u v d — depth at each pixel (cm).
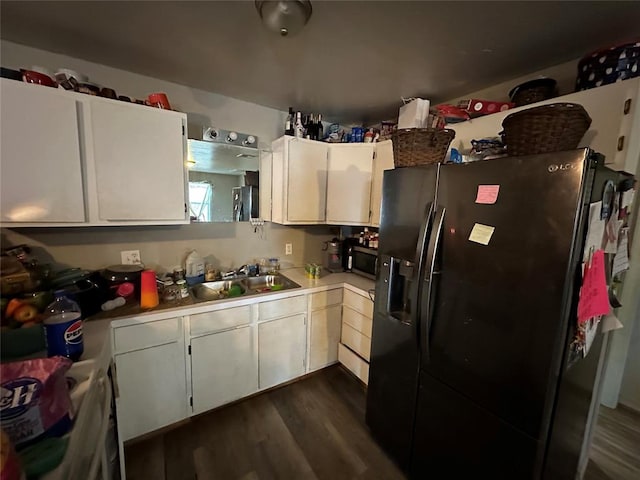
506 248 102
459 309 118
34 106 128
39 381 63
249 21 126
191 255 206
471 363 115
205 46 146
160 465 151
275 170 226
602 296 105
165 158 163
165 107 162
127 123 151
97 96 143
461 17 118
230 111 212
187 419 182
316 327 224
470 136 168
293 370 217
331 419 188
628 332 190
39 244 163
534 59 150
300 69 168
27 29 134
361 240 251
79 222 143
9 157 126
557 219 90
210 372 179
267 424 182
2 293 108
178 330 165
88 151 143
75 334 99
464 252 115
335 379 230
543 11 113
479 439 114
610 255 115
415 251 136
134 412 157
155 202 162
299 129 217
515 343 101
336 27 127
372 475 150
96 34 138
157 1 114
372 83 183
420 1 109
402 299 156
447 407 125
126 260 189
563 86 154
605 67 118
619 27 122
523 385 100
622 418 192
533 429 98
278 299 201
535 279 95
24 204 130
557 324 91
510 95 153
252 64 163
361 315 215
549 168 91
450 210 120
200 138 202
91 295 149
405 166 146
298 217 221
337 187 229
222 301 178
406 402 145
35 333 96
